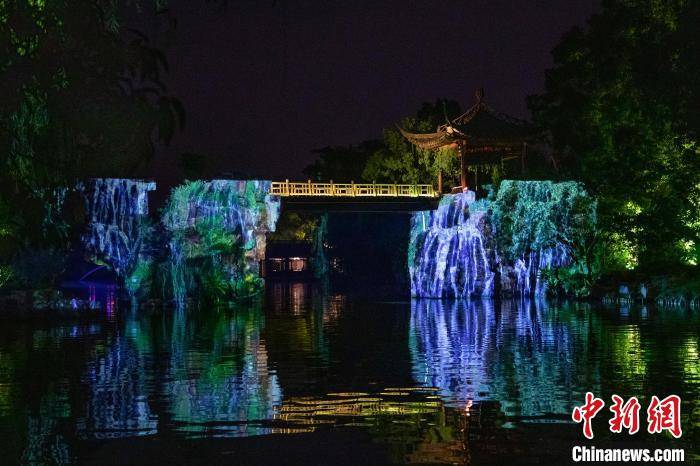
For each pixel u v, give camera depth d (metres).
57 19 7.88
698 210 52.31
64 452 13.49
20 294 41.84
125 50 7.85
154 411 16.84
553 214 56.47
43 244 8.57
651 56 59.44
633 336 30.73
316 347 28.84
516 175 60.34
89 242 47.31
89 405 17.56
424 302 55.44
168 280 49.72
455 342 29.95
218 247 51.50
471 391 19.00
